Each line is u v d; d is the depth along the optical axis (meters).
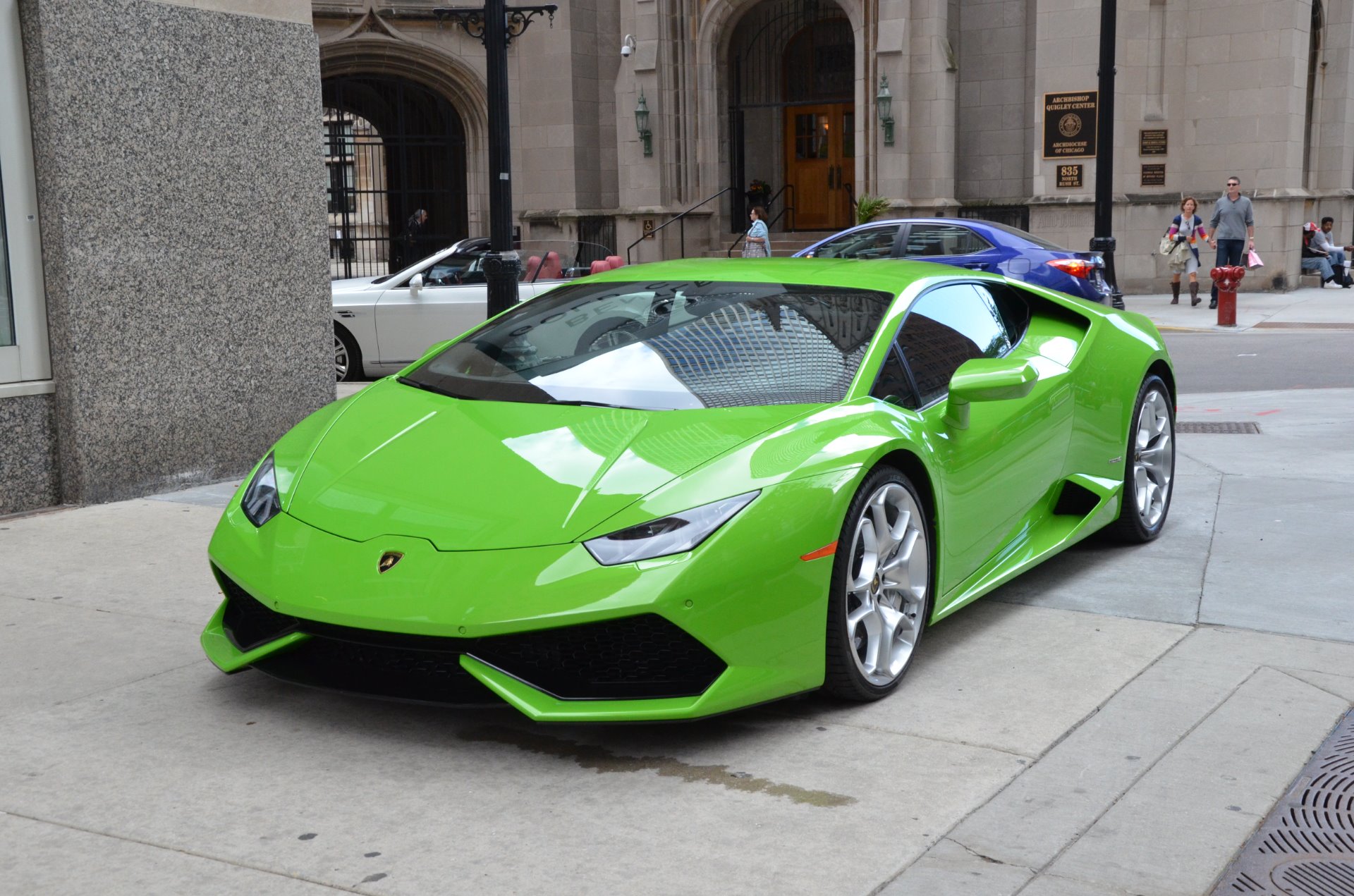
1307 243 22.17
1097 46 21.08
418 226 25.11
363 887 2.62
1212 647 4.11
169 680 3.88
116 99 6.24
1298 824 2.89
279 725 3.52
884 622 3.70
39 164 6.03
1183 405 9.37
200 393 6.79
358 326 12.04
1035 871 2.66
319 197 7.41
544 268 12.91
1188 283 21.78
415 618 3.12
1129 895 2.56
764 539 3.27
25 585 4.91
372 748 3.36
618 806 2.99
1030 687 3.78
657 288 4.53
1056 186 21.67
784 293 4.35
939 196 22.45
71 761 3.28
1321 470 6.81
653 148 24.39
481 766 3.23
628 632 3.18
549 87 25.36
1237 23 20.88
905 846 2.78
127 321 6.38
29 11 5.91
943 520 4.00
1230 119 21.16
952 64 22.41
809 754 3.29
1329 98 24.05
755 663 3.27
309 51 7.28
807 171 25.73
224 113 6.80
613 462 3.46
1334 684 3.76
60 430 6.23
